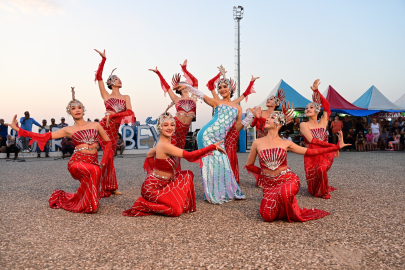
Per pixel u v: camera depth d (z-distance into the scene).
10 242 3.27
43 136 4.80
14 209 4.72
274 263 2.67
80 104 4.97
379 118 18.83
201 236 3.40
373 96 19.14
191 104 6.15
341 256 2.81
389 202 4.82
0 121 15.54
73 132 4.85
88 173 4.46
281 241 3.21
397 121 19.38
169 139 4.36
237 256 2.83
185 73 6.45
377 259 2.73
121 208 4.80
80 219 4.16
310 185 5.46
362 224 3.72
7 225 3.88
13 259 2.82
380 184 6.36
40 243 3.23
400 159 11.43
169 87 6.31
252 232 3.52
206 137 5.51
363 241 3.17
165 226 3.80
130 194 5.91
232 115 5.71
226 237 3.36
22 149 15.33
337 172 8.20
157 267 2.62
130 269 2.59
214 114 5.82
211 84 6.06
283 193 3.79
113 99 6.11
